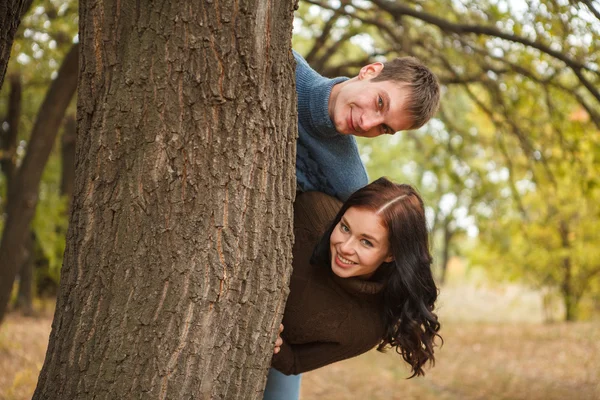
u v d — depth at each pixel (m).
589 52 5.30
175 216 1.99
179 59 1.95
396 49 7.96
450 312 21.95
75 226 2.06
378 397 7.73
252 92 2.01
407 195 2.55
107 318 2.00
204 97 1.96
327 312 2.59
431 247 2.74
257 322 2.12
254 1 1.97
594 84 6.23
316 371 9.12
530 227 13.27
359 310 2.66
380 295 2.71
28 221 6.54
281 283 2.18
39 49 8.40
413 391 8.12
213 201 2.00
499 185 10.10
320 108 2.71
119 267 1.99
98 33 2.00
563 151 6.99
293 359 2.61
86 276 2.02
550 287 17.12
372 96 2.63
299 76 2.82
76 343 2.01
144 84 1.96
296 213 2.74
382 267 2.66
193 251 2.00
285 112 2.13
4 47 2.27
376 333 2.70
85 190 2.03
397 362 10.14
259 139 2.05
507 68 7.18
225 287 2.04
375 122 2.64
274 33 2.04
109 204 2.00
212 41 1.95
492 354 11.23
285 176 2.17
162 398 2.00
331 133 2.76
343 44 9.56
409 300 2.63
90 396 1.99
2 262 6.46
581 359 10.46
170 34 1.94
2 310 6.53
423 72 2.71
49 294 17.47
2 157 11.78
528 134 7.52
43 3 7.75
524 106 7.32
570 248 14.84
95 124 2.01
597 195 8.98
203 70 1.95
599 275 16.25
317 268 2.62
